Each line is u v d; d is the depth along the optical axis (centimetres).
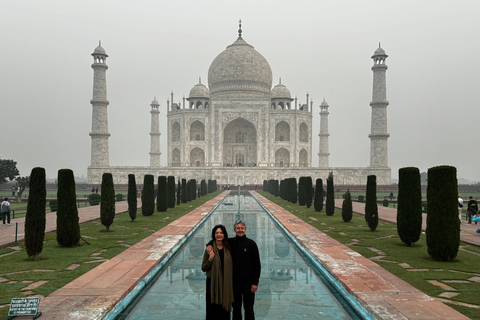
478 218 2544
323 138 12900
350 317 1063
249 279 908
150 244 1995
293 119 11631
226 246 895
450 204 1666
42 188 1755
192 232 2586
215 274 873
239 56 12406
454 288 1255
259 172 10556
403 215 2038
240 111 11519
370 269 1481
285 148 11594
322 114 12925
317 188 4053
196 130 12119
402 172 2075
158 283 1400
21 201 6144
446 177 1681
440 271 1491
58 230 1997
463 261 1675
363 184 10606
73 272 1466
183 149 11481
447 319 955
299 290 1310
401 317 966
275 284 1383
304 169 10606
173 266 1667
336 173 10650
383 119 10338
